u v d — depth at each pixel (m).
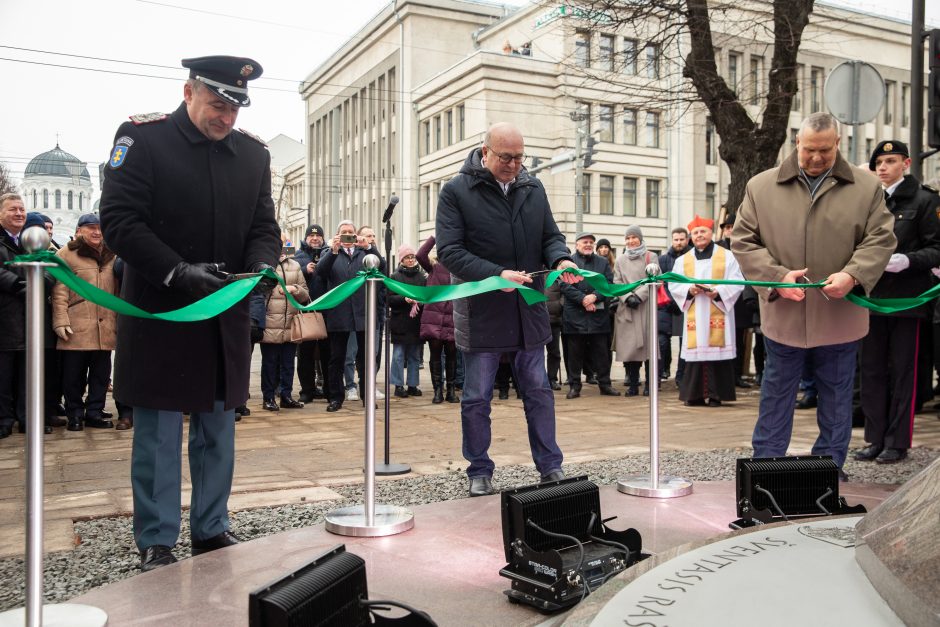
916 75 7.39
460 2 42.16
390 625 2.01
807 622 1.30
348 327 8.40
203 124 3.17
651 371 4.03
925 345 7.62
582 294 9.38
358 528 3.34
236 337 3.24
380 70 45.75
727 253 8.45
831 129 4.11
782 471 3.09
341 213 53.34
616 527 3.39
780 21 10.82
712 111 11.21
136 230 2.96
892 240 4.12
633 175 37.41
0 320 6.60
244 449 6.15
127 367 3.11
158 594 2.67
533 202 4.38
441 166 39.31
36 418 2.21
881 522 1.56
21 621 2.32
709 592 1.46
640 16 11.58
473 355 4.29
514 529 2.60
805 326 4.20
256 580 2.81
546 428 4.36
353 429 7.15
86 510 4.25
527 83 35.03
